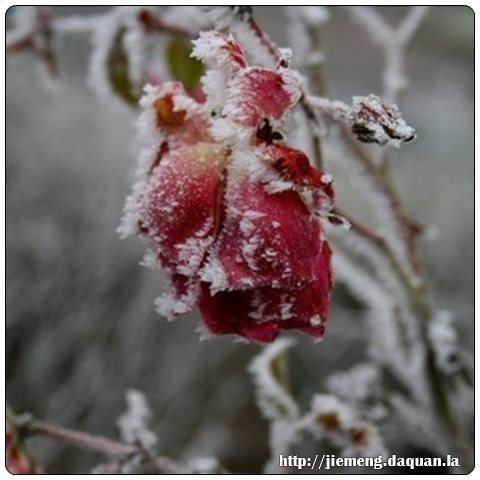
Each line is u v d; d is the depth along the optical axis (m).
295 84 0.44
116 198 1.58
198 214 0.43
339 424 0.62
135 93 0.62
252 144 0.43
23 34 0.67
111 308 1.44
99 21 0.63
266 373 0.64
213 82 0.44
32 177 1.61
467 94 2.26
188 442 1.34
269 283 0.42
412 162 1.86
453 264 1.54
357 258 0.64
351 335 0.97
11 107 1.73
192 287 0.43
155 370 1.38
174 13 0.61
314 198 0.43
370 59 2.73
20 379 1.37
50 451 1.23
